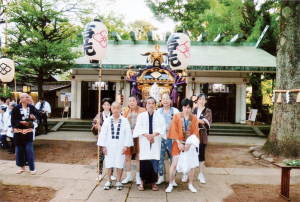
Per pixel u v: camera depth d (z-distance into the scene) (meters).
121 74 12.02
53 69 9.73
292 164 3.62
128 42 14.22
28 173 4.48
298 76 5.83
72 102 12.15
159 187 3.94
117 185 3.76
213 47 13.70
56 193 3.67
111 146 3.72
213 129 10.42
